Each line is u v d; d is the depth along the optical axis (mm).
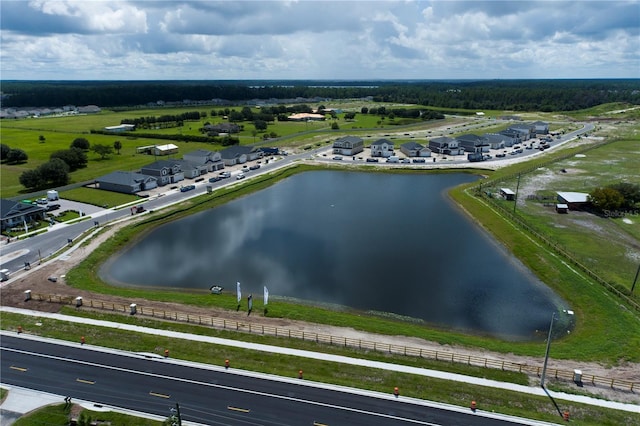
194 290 53344
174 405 34031
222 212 84188
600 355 40281
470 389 35625
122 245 67188
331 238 70312
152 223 76562
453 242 68625
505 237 69062
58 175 97875
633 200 82125
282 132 182125
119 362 39250
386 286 54500
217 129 179000
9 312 47062
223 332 43562
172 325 44750
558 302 51031
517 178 104625
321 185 105375
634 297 49469
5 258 60625
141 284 54875
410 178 111438
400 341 42094
